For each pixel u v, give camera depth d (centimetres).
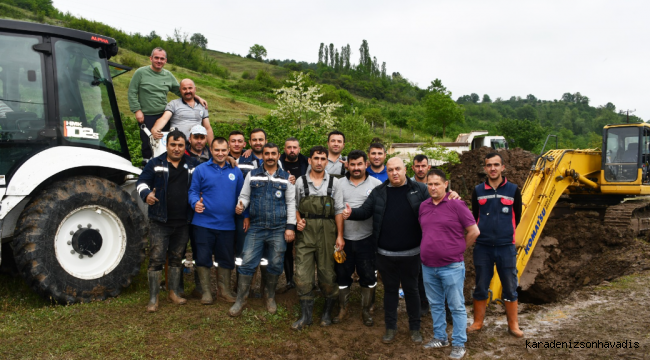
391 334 457
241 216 529
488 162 481
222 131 1154
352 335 469
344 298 501
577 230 911
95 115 550
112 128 572
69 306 474
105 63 572
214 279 628
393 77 13150
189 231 507
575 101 16588
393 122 4825
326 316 489
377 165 541
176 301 498
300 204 488
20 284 560
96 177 518
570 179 823
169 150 480
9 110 476
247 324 462
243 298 483
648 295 612
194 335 428
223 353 405
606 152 1047
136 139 1061
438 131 4881
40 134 492
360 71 11556
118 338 409
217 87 4712
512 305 477
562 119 11781
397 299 460
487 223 482
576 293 641
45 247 461
